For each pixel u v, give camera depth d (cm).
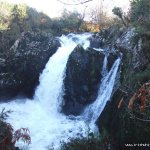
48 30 2222
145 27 1112
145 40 994
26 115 1272
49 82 1475
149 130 742
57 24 2348
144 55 955
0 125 618
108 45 1375
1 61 1548
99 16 2189
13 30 1909
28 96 1513
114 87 1113
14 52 1582
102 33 1544
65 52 1577
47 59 1583
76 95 1309
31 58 1537
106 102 1099
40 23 2275
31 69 1520
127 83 916
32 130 1086
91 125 1110
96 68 1298
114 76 1173
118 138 843
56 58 1556
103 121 1024
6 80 1498
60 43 1702
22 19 2066
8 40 1802
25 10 2098
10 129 524
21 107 1386
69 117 1266
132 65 988
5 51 1714
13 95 1505
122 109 875
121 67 1105
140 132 762
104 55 1302
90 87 1291
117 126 885
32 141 985
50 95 1434
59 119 1247
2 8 1977
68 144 835
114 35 1377
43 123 1177
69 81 1334
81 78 1312
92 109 1220
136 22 1225
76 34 1952
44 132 1073
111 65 1241
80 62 1330
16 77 1508
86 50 1345
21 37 1658
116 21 1781
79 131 1081
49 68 1531
